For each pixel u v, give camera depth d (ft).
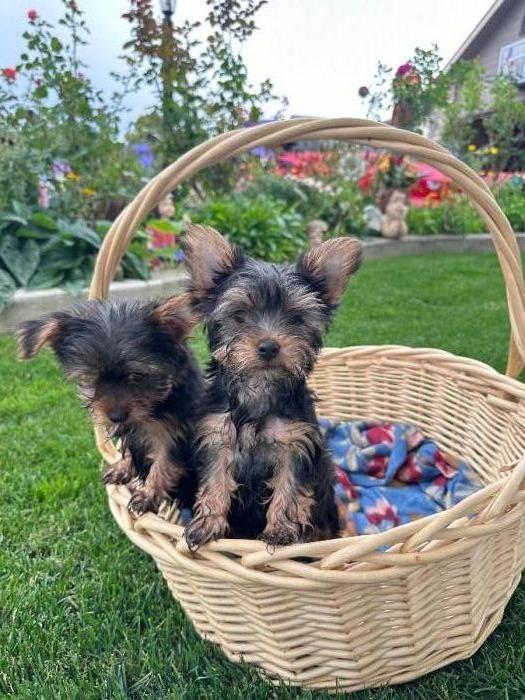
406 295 4.65
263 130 1.52
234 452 1.40
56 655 1.39
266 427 1.39
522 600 1.51
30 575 1.65
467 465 2.14
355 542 1.07
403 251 6.41
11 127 4.19
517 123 7.65
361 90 6.11
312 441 1.41
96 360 1.36
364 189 6.68
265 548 1.13
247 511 1.43
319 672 1.26
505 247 1.63
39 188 4.28
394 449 2.23
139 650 1.39
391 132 1.53
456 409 2.20
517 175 7.55
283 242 5.27
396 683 1.28
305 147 8.20
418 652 1.27
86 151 4.52
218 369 1.45
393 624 1.22
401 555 1.08
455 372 2.19
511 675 1.30
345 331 3.80
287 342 1.33
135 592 1.58
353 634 1.21
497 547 1.28
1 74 4.34
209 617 1.33
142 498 1.42
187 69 5.22
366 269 5.54
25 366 3.18
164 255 4.54
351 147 6.68
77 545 1.77
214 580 1.22
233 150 1.53
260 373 1.34
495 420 2.00
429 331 3.79
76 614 1.51
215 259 1.46
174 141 5.33
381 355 2.39
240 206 5.45
